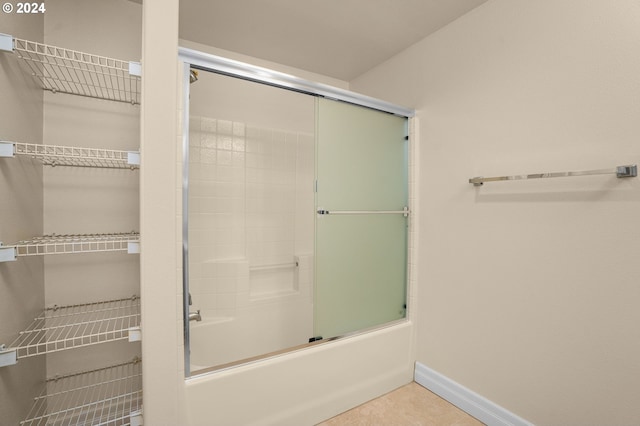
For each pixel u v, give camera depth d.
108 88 1.56
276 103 2.39
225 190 2.21
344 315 1.70
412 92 1.96
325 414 1.52
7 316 1.08
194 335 2.01
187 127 1.20
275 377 1.37
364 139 1.77
